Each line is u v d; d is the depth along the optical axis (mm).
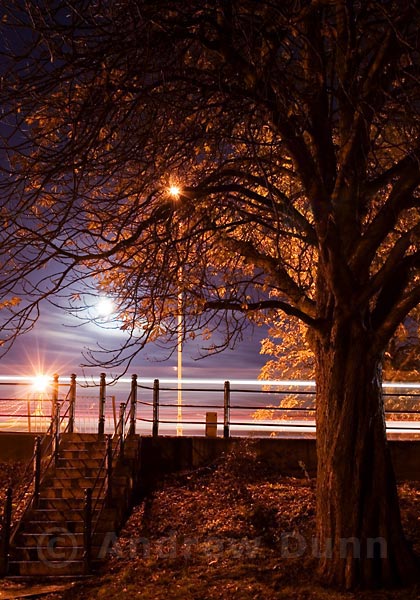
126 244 11156
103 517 14219
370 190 11797
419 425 27172
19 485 15992
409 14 10516
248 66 11211
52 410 17969
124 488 15141
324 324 11547
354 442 11164
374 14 11578
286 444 17312
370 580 10906
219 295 12203
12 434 17453
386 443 11445
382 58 11039
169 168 11625
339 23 11477
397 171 11742
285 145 11109
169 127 11922
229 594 10898
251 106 11906
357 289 11086
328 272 11109
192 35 11125
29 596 11453
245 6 11242
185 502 15438
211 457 17375
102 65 10672
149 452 17344
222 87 11250
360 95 11320
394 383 25781
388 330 11148
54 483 15375
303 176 11039
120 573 12406
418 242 10844
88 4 10133
